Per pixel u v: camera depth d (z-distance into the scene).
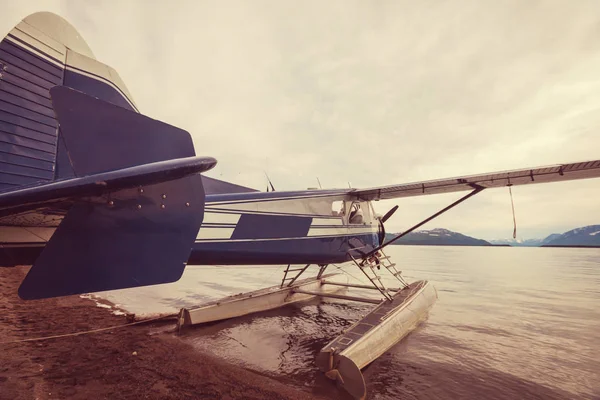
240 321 6.39
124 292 10.59
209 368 3.78
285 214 5.38
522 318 7.42
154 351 4.32
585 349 5.09
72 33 4.41
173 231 3.00
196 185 3.25
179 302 8.95
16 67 3.68
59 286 2.28
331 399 3.15
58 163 3.91
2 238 3.25
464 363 4.32
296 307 7.96
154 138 2.81
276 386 3.36
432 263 30.45
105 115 2.55
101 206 2.58
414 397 3.29
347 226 6.70
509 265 28.42
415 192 6.52
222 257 4.49
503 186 5.73
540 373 4.04
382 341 4.48
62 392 2.92
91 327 5.54
